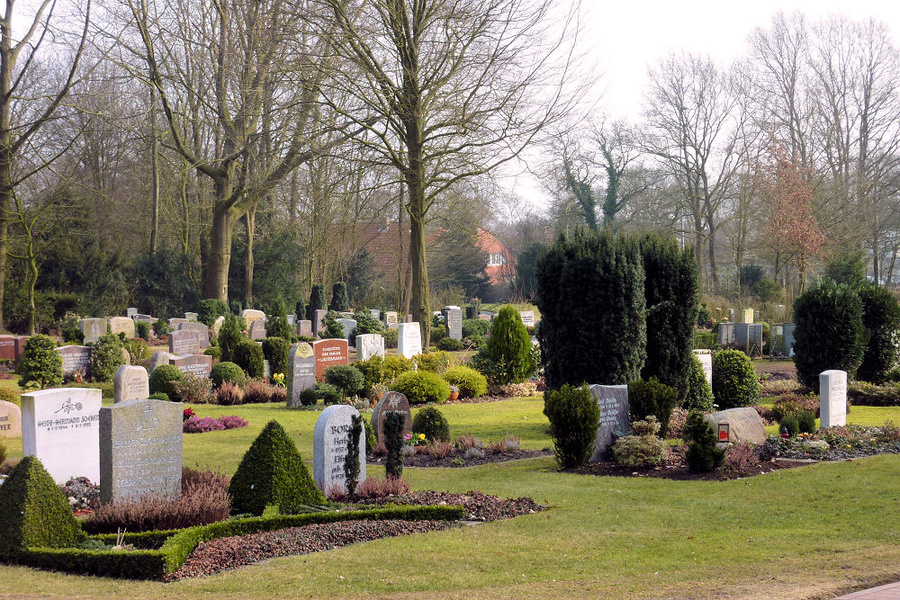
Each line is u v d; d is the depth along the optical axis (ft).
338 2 95.81
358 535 30.73
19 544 27.27
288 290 191.62
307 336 137.59
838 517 32.89
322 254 197.36
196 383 80.48
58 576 25.39
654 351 62.44
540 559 26.86
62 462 40.40
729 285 214.69
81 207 162.30
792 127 192.65
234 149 144.56
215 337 139.03
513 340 90.38
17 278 163.53
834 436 51.85
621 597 22.03
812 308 80.64
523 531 31.19
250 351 92.94
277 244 191.01
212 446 55.47
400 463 40.45
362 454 39.58
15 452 50.42
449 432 57.41
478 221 192.75
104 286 171.42
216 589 23.34
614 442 49.34
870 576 24.13
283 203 192.75
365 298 208.74
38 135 150.71
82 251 171.01
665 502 36.88
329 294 206.59
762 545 28.43
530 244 249.34
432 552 27.68
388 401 56.90
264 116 117.39
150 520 30.73
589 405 46.73
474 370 89.61
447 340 140.26
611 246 58.85
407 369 86.89
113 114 159.02
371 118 105.40
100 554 25.71
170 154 184.85
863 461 45.55
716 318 177.99
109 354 91.66
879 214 190.08
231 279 186.50
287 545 28.91
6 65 126.62
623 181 226.79
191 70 147.02
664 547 28.35
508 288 265.95
